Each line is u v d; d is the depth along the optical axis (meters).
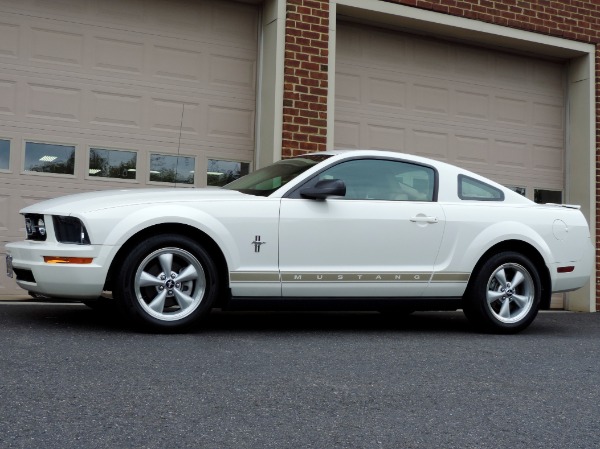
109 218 5.27
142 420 3.27
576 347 5.82
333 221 5.86
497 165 10.38
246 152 8.77
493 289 6.38
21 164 7.68
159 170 8.33
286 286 5.73
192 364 4.41
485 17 9.78
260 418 3.39
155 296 5.40
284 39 8.56
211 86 8.61
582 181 10.60
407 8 9.27
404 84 9.74
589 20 10.60
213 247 5.61
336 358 4.85
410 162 6.34
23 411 3.30
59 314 6.24
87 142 7.97
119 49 8.16
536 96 10.73
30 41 7.77
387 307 6.11
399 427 3.36
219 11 8.68
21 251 5.44
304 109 8.61
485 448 3.12
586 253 6.79
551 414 3.69
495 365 4.88
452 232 6.22
